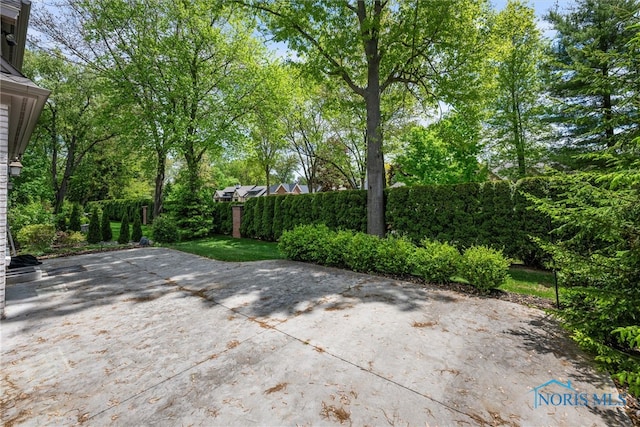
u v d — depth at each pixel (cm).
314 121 1809
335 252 613
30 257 637
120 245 1062
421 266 490
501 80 1068
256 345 274
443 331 299
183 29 1165
